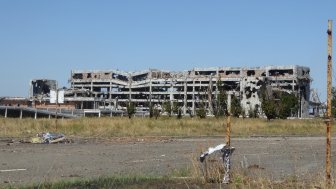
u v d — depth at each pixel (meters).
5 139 25.91
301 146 23.41
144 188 8.48
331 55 8.43
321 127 48.78
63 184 8.84
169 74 185.75
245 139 29.31
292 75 160.12
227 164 9.13
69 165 13.72
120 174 11.26
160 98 184.50
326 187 8.27
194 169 9.75
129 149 19.95
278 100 85.38
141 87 191.75
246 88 139.88
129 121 43.75
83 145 22.20
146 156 16.78
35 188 8.55
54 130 33.84
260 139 29.56
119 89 198.50
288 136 35.22
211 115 87.31
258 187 8.58
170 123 43.28
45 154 17.25
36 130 33.38
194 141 26.06
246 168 11.48
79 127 36.28
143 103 187.62
